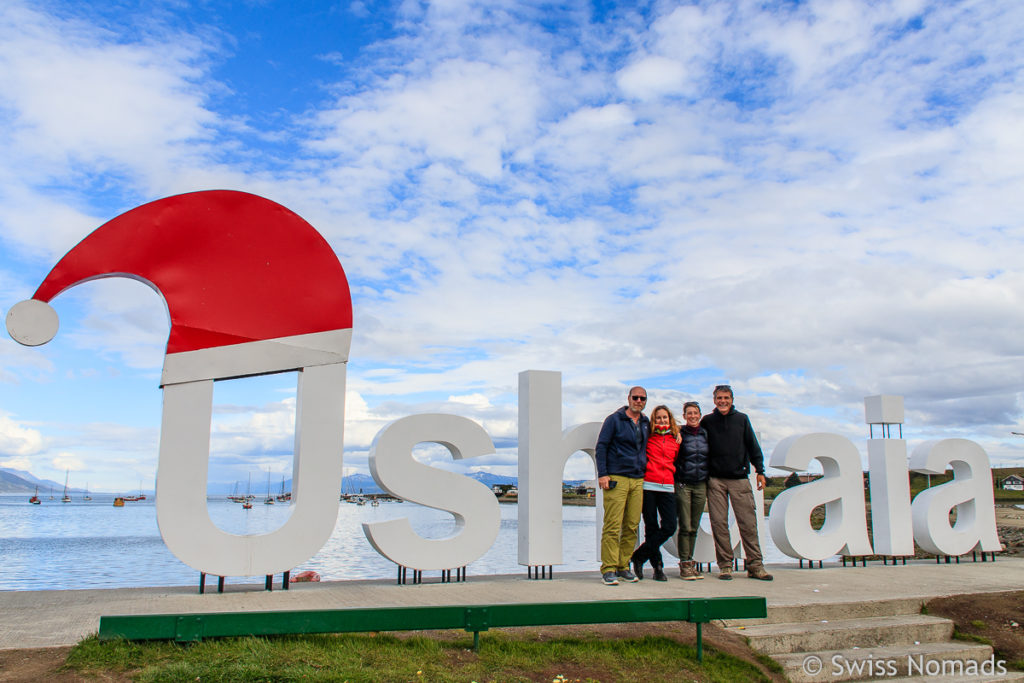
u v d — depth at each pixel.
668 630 6.04
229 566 6.88
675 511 8.36
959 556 11.44
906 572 9.28
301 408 7.35
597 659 5.32
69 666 4.39
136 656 4.57
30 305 6.48
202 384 6.98
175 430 6.83
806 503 9.58
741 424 8.63
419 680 4.58
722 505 8.55
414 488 7.76
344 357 7.56
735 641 6.04
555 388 8.74
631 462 8.08
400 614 4.99
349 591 7.15
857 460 10.00
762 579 8.44
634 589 7.55
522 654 5.26
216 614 4.78
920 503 10.53
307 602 6.39
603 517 8.68
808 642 6.27
